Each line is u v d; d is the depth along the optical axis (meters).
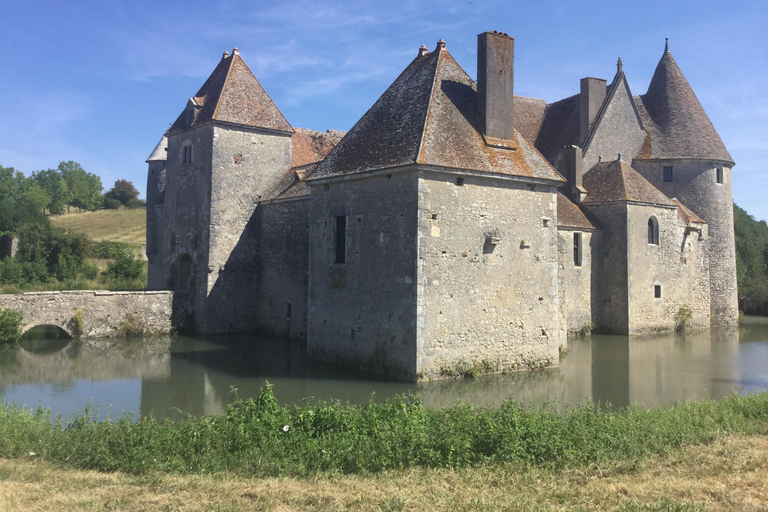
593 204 28.89
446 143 17.47
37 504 7.53
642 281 28.44
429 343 16.73
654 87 35.84
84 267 45.97
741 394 15.64
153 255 35.28
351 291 18.83
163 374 18.05
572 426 10.45
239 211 27.41
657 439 10.26
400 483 8.58
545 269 19.31
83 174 109.81
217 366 19.20
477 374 17.45
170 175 29.25
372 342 17.98
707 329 30.94
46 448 9.72
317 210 20.39
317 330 20.20
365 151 18.94
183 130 28.31
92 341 24.17
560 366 19.72
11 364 19.48
